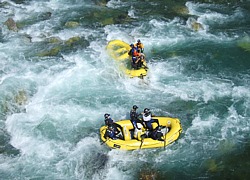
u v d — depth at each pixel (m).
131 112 26.34
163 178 23.86
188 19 40.59
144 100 30.19
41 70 32.91
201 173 24.05
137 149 25.38
